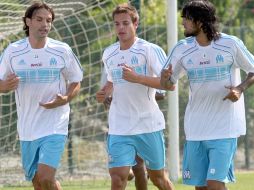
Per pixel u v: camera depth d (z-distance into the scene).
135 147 26.95
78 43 46.91
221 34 24.11
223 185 23.88
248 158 51.88
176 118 42.34
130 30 26.62
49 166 25.48
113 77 26.91
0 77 26.34
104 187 41.94
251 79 24.03
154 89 26.94
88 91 47.66
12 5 36.69
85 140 49.56
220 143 23.89
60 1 38.41
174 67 24.52
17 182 43.72
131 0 44.12
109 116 27.09
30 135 26.03
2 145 44.53
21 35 44.34
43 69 26.02
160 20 59.84
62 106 26.11
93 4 44.56
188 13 23.69
